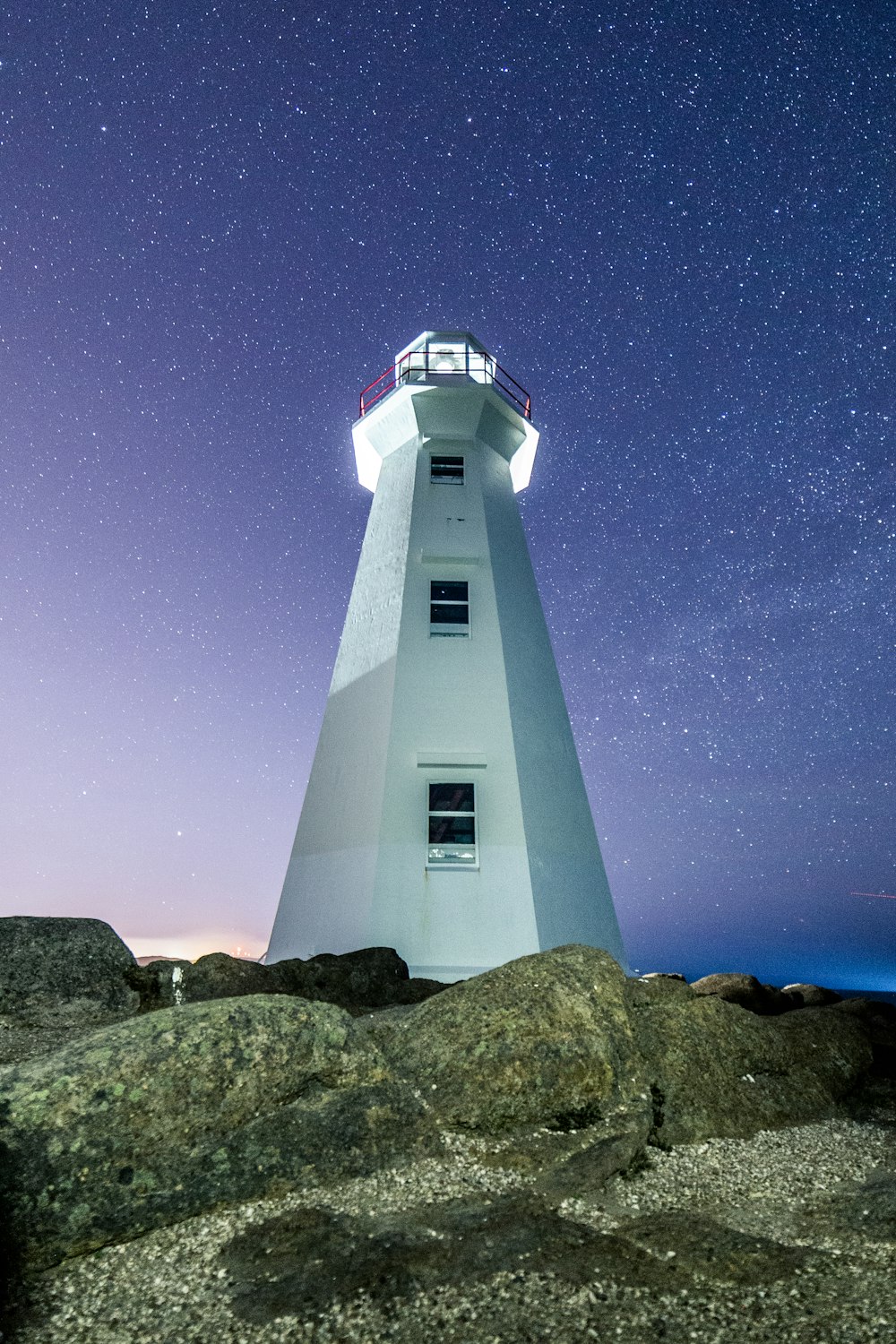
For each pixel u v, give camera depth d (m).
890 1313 3.97
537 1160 6.12
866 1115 8.41
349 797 16.22
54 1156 5.13
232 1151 5.63
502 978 7.58
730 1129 7.25
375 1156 6.02
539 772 16.48
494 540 19.00
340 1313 4.15
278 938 16.02
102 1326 4.19
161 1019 6.17
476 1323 4.03
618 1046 7.29
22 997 9.23
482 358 22.70
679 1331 3.92
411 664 16.95
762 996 13.45
